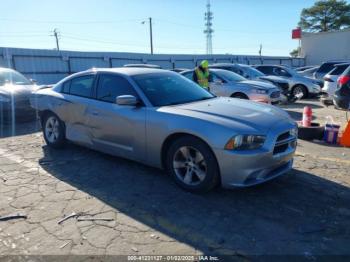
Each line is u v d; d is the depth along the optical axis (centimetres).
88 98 530
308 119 695
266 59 3856
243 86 1041
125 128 464
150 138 435
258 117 402
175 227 333
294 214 355
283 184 434
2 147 641
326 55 3819
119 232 324
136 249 297
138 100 459
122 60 2814
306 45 3988
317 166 503
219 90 1073
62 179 465
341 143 626
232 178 371
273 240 308
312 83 1466
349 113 1039
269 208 369
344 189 417
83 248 299
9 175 483
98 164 525
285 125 400
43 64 2328
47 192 420
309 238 310
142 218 351
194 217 352
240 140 364
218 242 306
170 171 428
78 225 338
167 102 460
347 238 310
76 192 420
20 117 880
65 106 564
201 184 396
